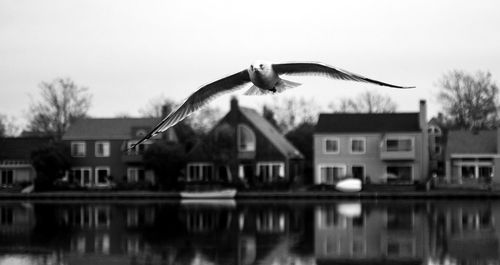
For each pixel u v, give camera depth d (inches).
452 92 3715.6
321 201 2549.2
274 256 1348.4
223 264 1275.8
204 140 2947.8
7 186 3041.3
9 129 4434.1
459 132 3078.2
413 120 2979.8
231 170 2906.0
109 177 3085.6
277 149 2982.3
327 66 354.0
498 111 3646.7
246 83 370.9
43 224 1889.8
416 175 2947.8
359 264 1266.0
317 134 3014.3
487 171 3056.1
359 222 1840.6
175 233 1684.3
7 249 1462.8
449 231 1643.7
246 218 1984.5
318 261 1294.3
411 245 1456.7
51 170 3011.8
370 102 4431.6
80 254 1398.9
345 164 2992.1
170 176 2935.5
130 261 1317.7
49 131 3799.2
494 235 1568.7
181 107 361.4
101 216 2086.6
